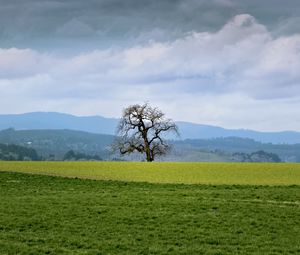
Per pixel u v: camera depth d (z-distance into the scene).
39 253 32.28
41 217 43.38
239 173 84.94
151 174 83.00
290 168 94.19
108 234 37.75
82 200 52.66
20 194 57.44
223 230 39.56
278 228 40.38
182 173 84.69
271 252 33.31
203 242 36.03
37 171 84.31
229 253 32.97
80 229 39.25
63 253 32.34
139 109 126.94
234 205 50.19
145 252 32.88
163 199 53.94
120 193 58.97
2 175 76.69
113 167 94.62
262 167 96.31
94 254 32.22
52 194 57.75
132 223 41.69
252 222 42.22
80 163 104.75
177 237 37.19
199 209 48.00
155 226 40.72
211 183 70.75
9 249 33.00
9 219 42.34
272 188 64.38
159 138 127.56
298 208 49.06
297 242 36.12
